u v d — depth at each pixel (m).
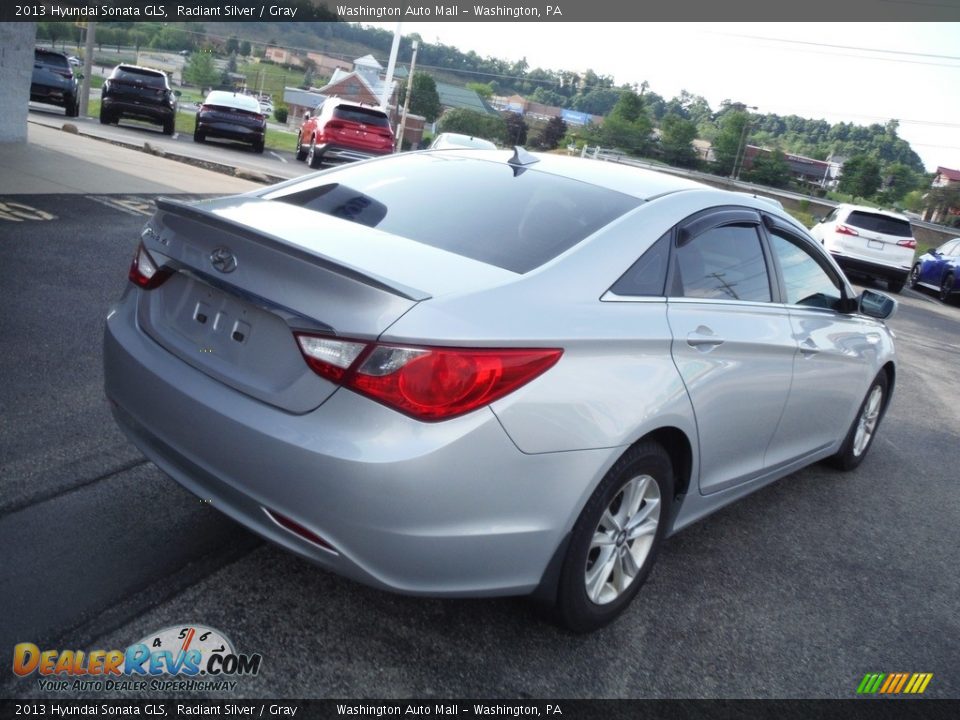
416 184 3.12
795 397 3.67
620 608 2.84
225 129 22.06
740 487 3.56
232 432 2.29
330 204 2.93
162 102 21.97
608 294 2.63
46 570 2.61
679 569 3.38
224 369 2.41
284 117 93.81
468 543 2.27
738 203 3.42
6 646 2.27
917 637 3.18
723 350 3.02
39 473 3.19
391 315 2.15
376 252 2.46
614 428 2.47
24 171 9.09
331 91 94.12
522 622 2.78
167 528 2.98
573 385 2.38
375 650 2.52
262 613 2.59
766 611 3.17
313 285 2.24
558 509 2.40
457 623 2.72
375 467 2.12
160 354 2.56
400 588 2.27
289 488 2.21
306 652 2.45
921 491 4.88
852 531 4.10
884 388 4.97
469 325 2.19
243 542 2.97
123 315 2.76
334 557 2.23
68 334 4.65
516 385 2.25
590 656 2.68
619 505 2.73
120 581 2.63
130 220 7.72
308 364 2.23
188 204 2.68
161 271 2.64
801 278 3.82
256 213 2.69
